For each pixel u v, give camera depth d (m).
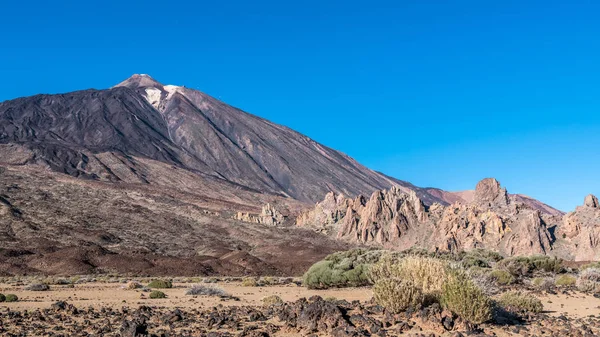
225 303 24.50
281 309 17.25
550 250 88.25
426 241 107.31
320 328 13.52
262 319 16.23
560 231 93.19
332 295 27.89
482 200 111.19
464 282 15.42
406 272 16.59
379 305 16.00
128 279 55.81
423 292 15.48
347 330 12.71
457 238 98.94
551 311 19.94
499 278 34.25
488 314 14.81
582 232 86.94
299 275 81.06
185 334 13.88
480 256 58.03
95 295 30.47
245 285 41.38
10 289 37.09
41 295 30.45
